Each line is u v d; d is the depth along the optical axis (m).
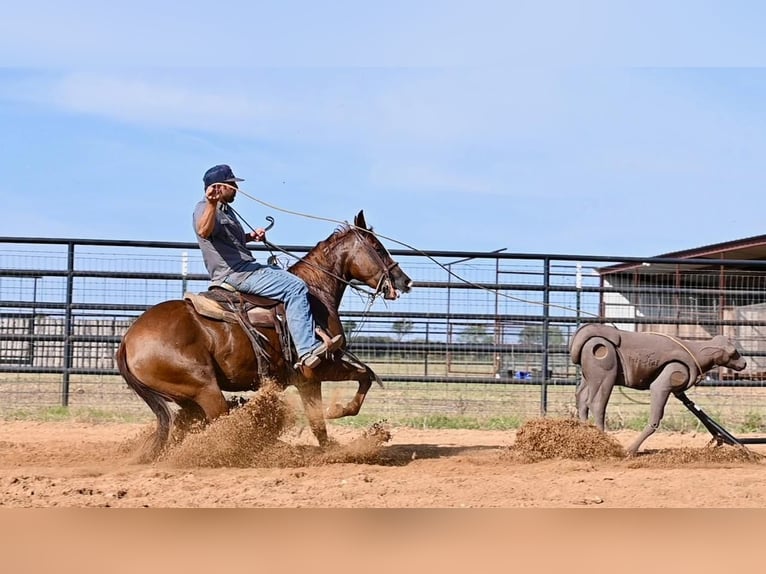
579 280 14.31
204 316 8.61
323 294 9.35
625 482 7.93
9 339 13.97
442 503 6.88
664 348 9.71
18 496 6.89
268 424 8.68
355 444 9.40
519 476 8.24
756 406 15.09
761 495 7.34
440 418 13.61
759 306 14.50
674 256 27.61
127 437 11.43
